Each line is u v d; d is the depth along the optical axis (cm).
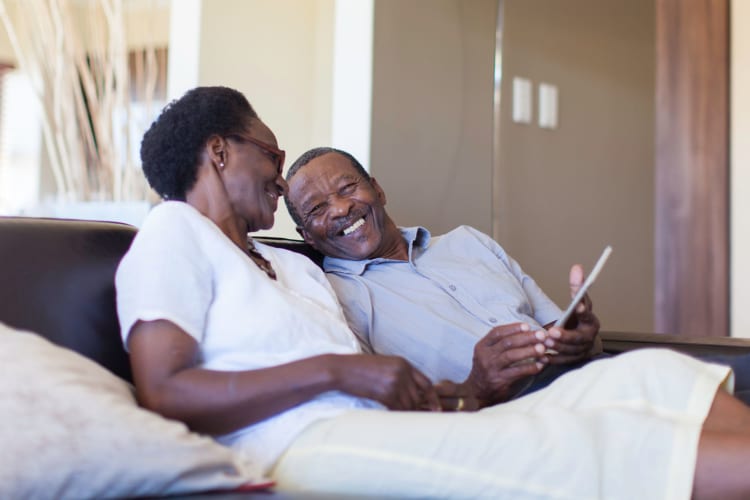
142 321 119
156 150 145
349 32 295
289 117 371
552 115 372
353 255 196
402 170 300
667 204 275
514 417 111
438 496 108
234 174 146
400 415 117
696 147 270
